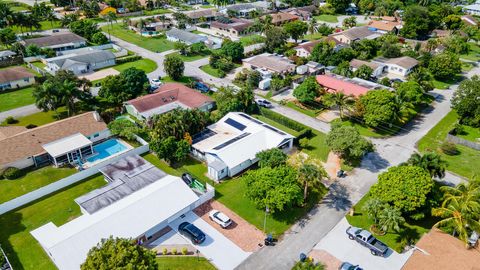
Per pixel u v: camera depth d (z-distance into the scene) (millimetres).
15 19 147000
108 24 187250
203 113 87125
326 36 172875
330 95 96062
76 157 78750
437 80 127000
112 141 85875
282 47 149750
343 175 74688
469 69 138625
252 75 116125
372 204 58531
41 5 180875
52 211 63750
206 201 66625
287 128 93375
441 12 185625
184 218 62469
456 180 73875
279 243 58094
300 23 158000
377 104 89438
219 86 117188
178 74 119500
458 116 100562
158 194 62562
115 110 96375
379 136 90250
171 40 163125
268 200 59062
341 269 52031
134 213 58812
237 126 86812
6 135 79688
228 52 135125
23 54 136000
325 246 57688
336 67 129750
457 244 54500
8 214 62781
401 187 58375
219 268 53375
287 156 73062
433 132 92625
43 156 76750
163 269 52625
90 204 61469
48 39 145625
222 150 75125
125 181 67750
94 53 132250
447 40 150625
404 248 57094
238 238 58781
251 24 178625
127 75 104125
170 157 75438
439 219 62156
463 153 83938
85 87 98625
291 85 117125
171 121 80250
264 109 99188
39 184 70688
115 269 39750
